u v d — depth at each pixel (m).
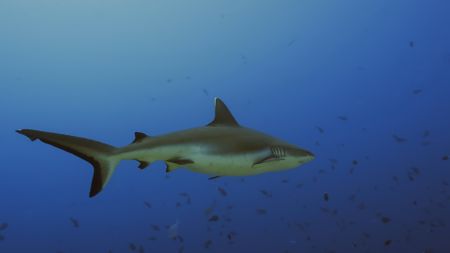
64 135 4.03
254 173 4.30
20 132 3.88
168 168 4.32
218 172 4.21
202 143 4.13
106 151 4.11
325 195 9.87
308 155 4.41
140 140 4.21
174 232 11.45
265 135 4.43
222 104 4.51
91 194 3.97
